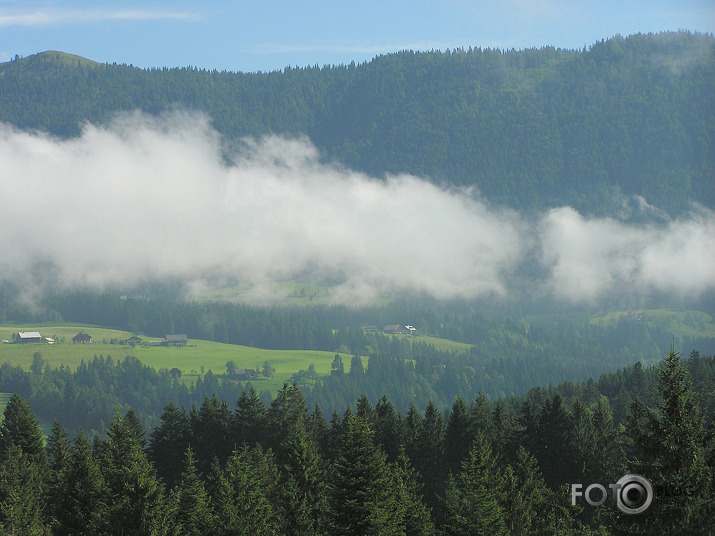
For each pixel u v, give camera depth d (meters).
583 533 68.75
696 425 42.00
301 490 81.75
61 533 85.19
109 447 95.31
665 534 40.44
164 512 73.62
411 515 70.06
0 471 93.81
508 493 71.38
